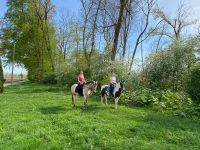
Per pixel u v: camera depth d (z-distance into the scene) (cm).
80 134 1149
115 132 1209
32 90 3300
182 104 1892
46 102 2097
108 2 4275
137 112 1734
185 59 2700
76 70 3816
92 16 4512
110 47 3459
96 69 3247
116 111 1747
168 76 2720
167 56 2758
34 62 5406
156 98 2048
